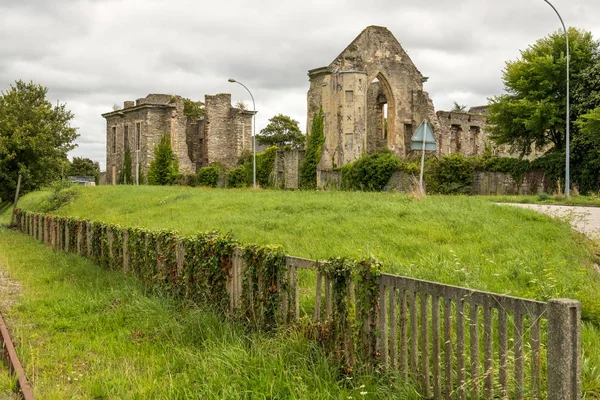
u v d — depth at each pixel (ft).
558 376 14.38
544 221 46.24
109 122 240.32
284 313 25.05
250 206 73.67
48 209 112.47
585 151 111.45
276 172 157.79
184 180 193.36
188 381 20.94
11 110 107.04
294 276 24.66
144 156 213.25
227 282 29.50
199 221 65.05
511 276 31.48
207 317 28.27
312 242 44.78
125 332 28.68
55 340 27.45
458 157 112.68
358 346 20.57
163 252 36.73
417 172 113.50
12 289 41.06
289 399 18.78
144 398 19.69
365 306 20.33
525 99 124.67
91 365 23.77
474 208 53.88
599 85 116.26
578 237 40.22
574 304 14.47
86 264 49.42
